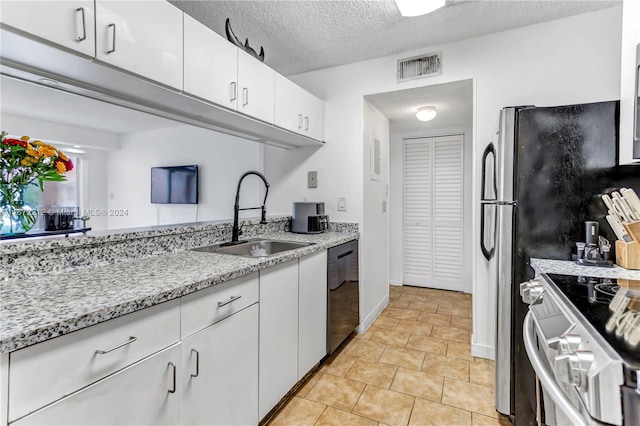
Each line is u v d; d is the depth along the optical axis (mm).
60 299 887
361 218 2639
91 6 1072
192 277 1143
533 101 2107
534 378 1450
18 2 903
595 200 1399
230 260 1455
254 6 1885
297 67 2752
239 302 1325
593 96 1972
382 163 3191
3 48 994
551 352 722
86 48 1059
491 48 2211
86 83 1294
